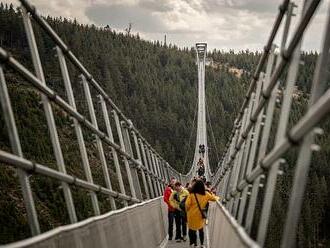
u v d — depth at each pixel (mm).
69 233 4391
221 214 8789
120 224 6984
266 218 4031
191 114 134125
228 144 12742
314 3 3086
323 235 77188
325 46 2928
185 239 13172
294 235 2953
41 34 81438
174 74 156375
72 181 5773
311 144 2828
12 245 3109
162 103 135250
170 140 116750
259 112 5758
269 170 4293
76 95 70062
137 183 12250
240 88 153875
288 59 4070
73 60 6934
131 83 138625
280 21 5035
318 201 75312
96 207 6895
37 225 4539
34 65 5285
